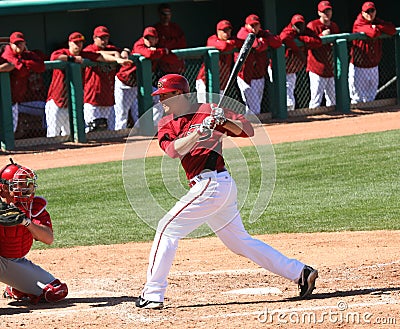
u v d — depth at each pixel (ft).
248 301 69.05
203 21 225.97
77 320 64.34
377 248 88.99
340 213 110.22
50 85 184.03
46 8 190.60
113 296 72.79
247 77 197.98
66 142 185.98
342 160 148.66
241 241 67.51
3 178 67.10
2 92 176.14
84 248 97.04
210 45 195.52
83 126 184.44
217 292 73.00
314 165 145.69
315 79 207.62
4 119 177.37
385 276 75.97
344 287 72.38
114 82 187.93
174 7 221.05
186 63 197.98
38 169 159.02
